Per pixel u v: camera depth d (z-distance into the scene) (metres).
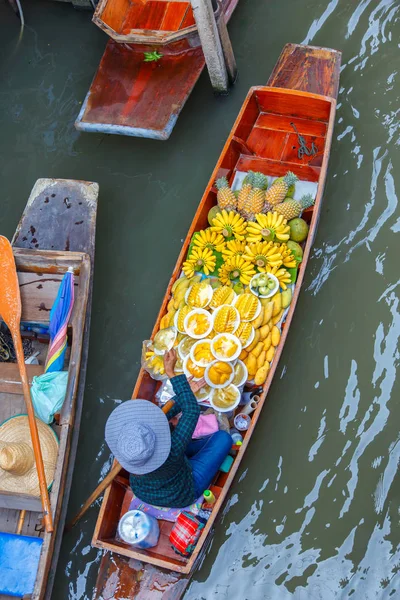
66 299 4.98
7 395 5.01
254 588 4.50
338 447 4.84
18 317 4.99
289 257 4.91
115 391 5.30
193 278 5.03
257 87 5.57
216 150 6.10
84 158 6.29
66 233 5.41
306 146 5.64
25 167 6.36
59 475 4.42
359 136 5.88
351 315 5.24
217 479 4.59
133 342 5.46
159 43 5.82
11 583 4.26
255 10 6.60
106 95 5.94
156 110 5.79
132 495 4.62
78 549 4.73
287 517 4.69
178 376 4.04
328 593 4.42
